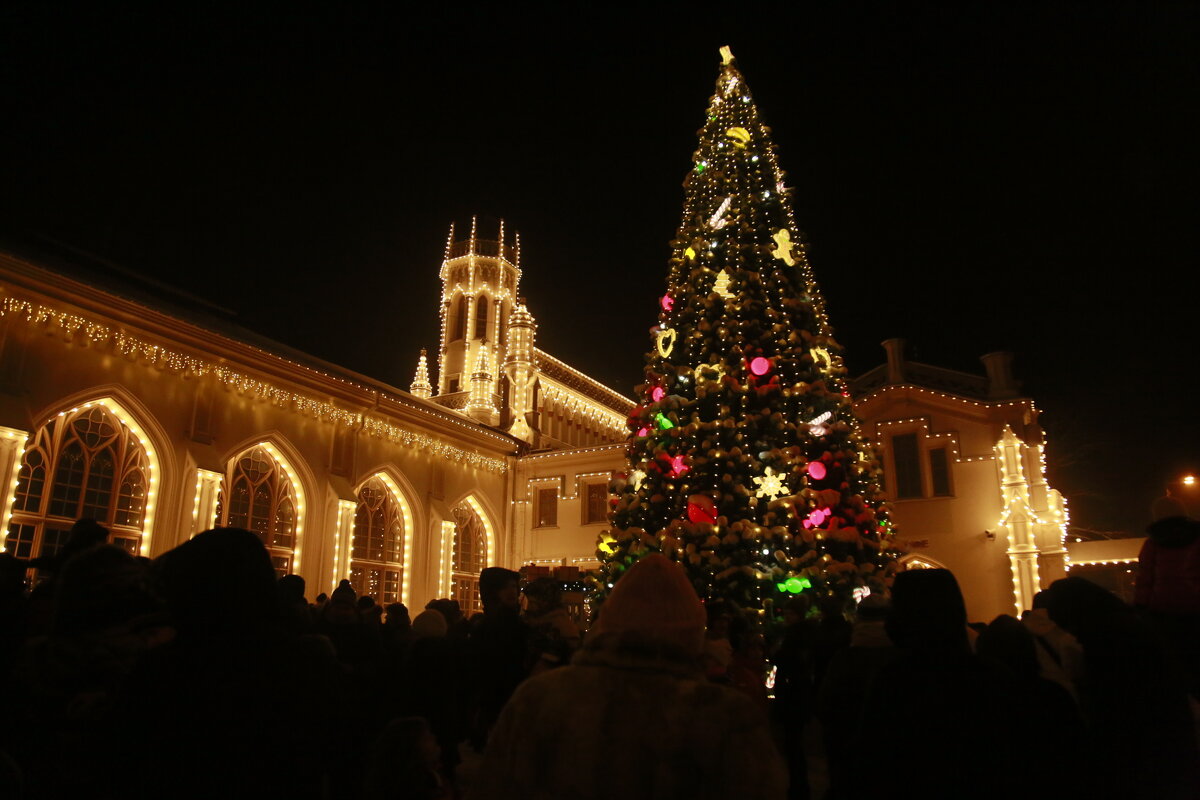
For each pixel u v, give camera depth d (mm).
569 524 29406
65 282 17359
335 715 3008
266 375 21953
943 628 3189
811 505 13000
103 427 18344
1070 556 21562
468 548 29016
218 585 2898
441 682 6148
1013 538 21172
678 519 13367
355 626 7297
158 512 18844
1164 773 3457
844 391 15750
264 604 3004
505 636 6879
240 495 21172
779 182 17359
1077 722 2994
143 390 18938
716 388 13711
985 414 22516
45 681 3441
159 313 19172
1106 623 3766
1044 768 2838
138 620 3637
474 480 29312
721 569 12156
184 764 2623
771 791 2320
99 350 18203
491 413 37062
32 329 17016
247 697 2750
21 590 4383
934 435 23047
